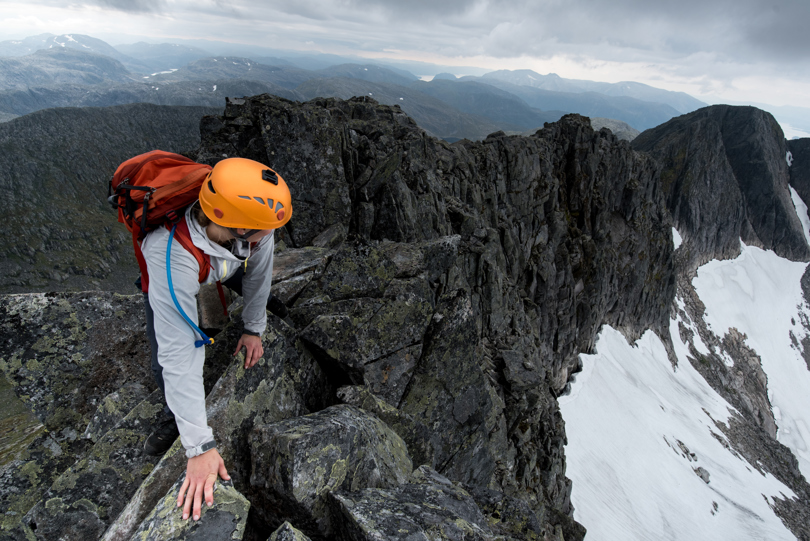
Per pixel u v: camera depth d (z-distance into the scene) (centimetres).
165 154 368
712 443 10794
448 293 923
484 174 4628
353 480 517
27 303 677
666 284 12675
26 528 489
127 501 509
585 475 6575
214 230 355
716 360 18062
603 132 8925
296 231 1371
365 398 723
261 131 1423
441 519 487
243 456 523
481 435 953
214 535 376
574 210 7394
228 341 621
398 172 1691
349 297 817
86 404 692
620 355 10462
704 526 7262
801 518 9638
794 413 18662
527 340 3300
